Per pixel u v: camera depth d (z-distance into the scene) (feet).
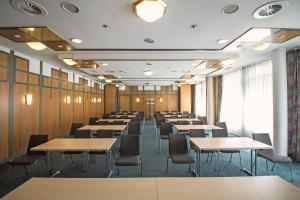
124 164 12.02
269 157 13.14
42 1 8.45
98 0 8.39
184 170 15.11
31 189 5.92
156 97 55.98
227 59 18.58
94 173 14.53
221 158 18.19
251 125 24.72
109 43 14.85
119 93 55.67
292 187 6.10
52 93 25.00
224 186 6.16
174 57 18.30
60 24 11.07
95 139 14.57
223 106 32.89
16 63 18.22
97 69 26.84
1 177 13.70
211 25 11.29
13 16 9.94
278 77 16.88
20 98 18.80
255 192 5.77
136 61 20.72
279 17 10.11
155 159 18.13
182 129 18.90
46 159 14.46
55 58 21.08
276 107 17.02
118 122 24.26
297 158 16.80
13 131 17.75
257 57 20.47
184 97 52.21
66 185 6.21
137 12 8.49
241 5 8.86
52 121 24.95
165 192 5.77
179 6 8.98
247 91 25.68
